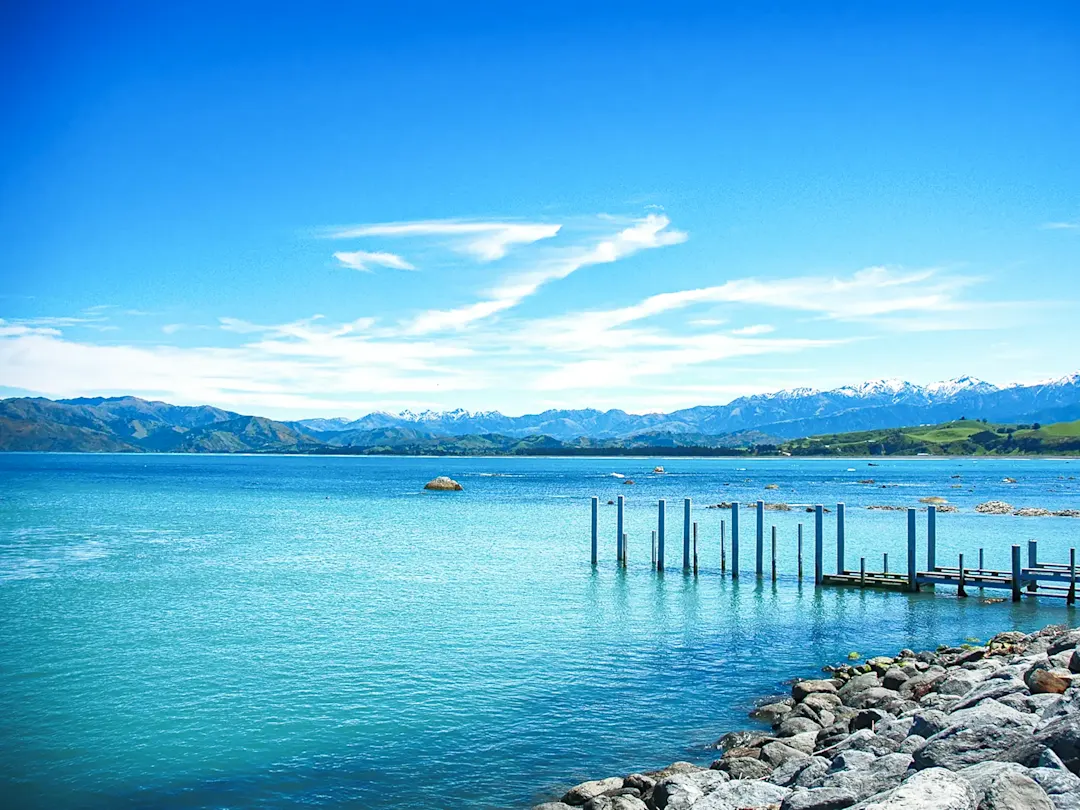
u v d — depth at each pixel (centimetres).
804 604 4344
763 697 2838
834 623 3934
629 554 6106
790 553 6297
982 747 1430
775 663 3262
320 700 2781
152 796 2097
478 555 6003
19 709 2688
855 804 1390
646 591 4653
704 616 4059
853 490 14688
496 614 4059
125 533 7281
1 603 4238
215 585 4744
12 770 2242
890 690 2566
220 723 2572
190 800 2073
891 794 1200
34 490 13625
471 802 2055
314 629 3725
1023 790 1171
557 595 4538
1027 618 4062
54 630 3688
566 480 19162
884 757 1558
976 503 11262
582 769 2250
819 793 1460
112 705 2731
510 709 2705
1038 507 10488
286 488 14850
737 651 3431
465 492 13962
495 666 3175
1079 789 1198
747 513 9338
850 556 6134
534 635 3653
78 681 2972
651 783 1945
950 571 4766
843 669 3011
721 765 2080
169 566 5412
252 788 2139
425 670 3117
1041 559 5978
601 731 2519
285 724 2567
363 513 9475
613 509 9988
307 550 6228
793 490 14688
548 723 2584
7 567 5338
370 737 2466
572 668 3161
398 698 2803
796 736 2203
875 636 3700
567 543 6719
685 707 2736
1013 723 1453
